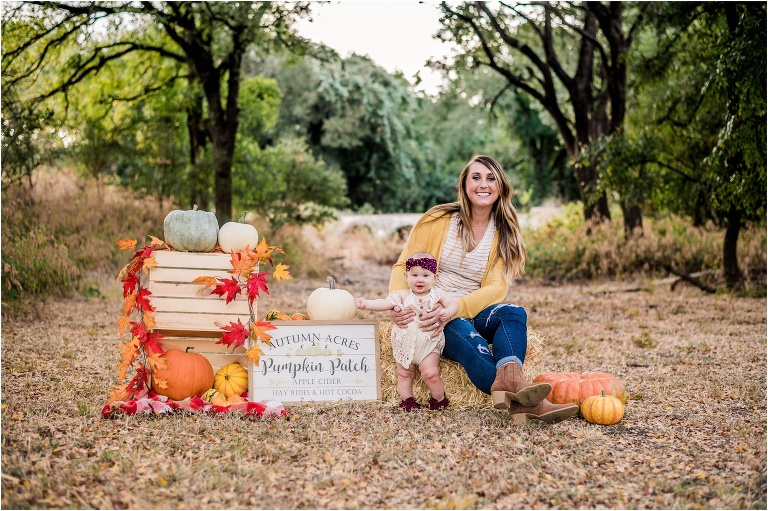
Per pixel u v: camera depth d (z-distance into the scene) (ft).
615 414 14.35
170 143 54.49
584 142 52.42
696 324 29.12
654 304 35.68
